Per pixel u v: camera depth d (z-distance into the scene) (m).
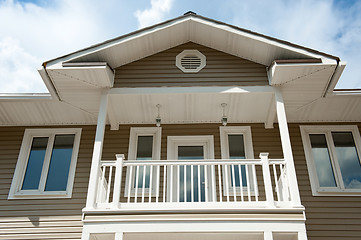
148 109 6.90
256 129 7.35
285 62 5.64
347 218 6.27
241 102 6.64
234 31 6.06
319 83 5.98
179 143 7.39
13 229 6.32
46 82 5.93
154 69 6.39
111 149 7.18
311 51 5.72
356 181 6.82
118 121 7.39
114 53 6.06
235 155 7.22
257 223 4.77
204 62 6.46
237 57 6.52
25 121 7.44
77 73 5.71
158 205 5.04
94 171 5.25
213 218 4.83
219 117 7.26
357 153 7.11
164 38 6.40
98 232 4.77
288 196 5.11
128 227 4.80
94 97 6.39
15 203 6.60
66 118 7.34
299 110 6.99
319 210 6.36
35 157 7.25
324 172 6.94
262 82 6.15
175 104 6.71
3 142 7.32
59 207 6.55
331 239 6.07
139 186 6.90
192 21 6.31
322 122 7.39
